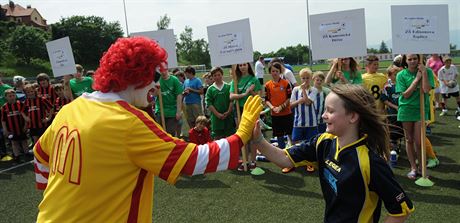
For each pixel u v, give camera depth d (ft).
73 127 5.36
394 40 15.05
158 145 5.26
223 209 14.20
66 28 198.49
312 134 18.37
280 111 19.43
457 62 112.06
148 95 5.90
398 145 19.99
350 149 6.09
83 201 5.19
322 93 18.22
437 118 29.78
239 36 17.56
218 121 20.12
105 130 5.15
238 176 18.20
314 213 13.38
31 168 22.36
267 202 14.66
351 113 6.06
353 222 5.98
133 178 5.36
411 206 5.89
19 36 186.19
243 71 19.81
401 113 16.06
